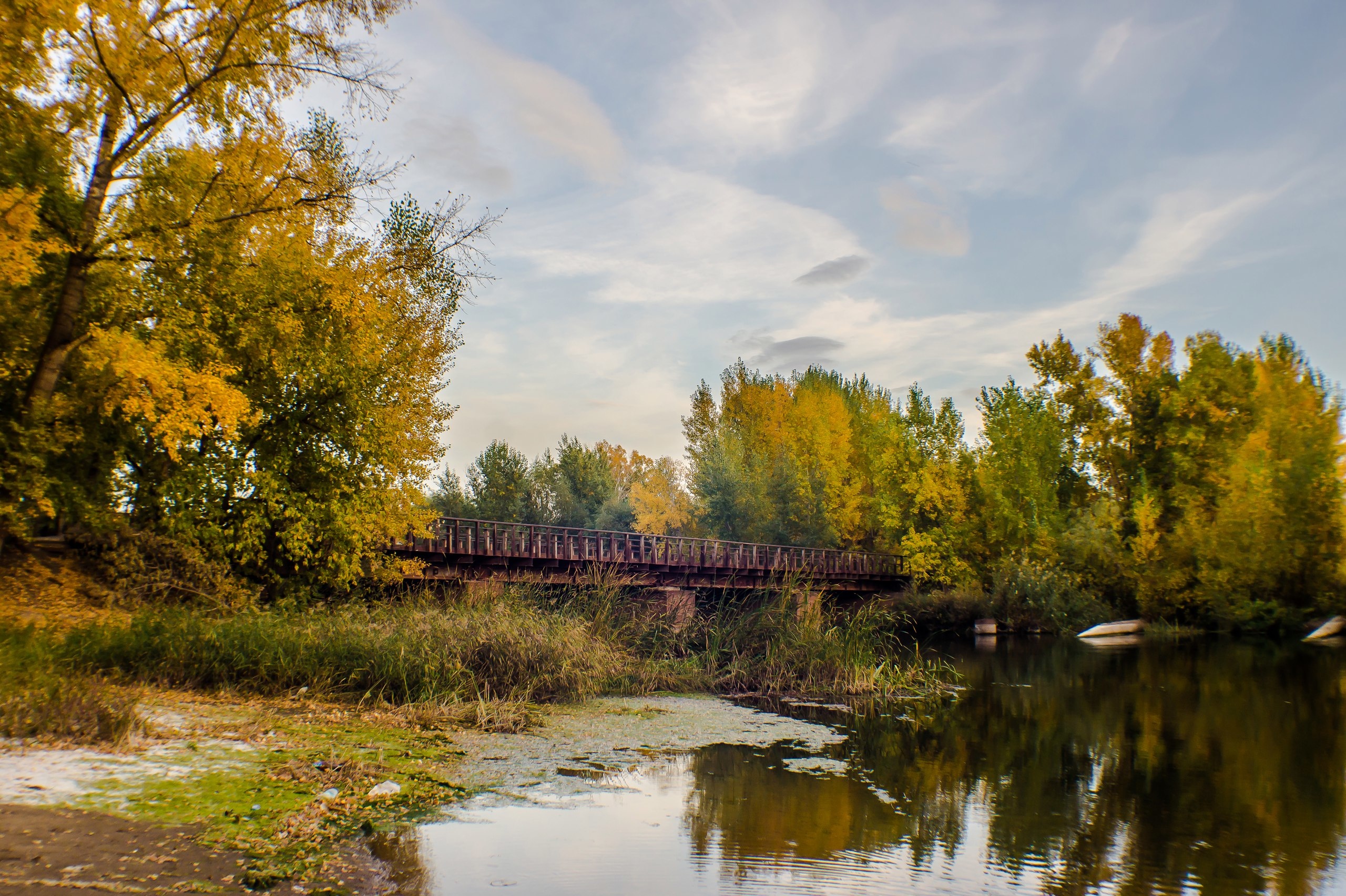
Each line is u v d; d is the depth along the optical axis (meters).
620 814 8.16
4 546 17.55
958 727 14.57
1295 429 43.06
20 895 4.32
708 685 18.05
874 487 55.34
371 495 21.02
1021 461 44.12
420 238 22.25
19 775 6.56
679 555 33.50
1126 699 18.59
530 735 11.71
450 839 6.93
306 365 19.95
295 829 6.45
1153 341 48.12
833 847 7.61
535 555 28.28
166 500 19.06
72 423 16.86
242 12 14.09
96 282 16.14
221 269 18.06
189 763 7.74
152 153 15.86
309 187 16.88
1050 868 7.48
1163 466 46.62
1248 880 7.43
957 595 39.59
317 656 13.04
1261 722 15.92
